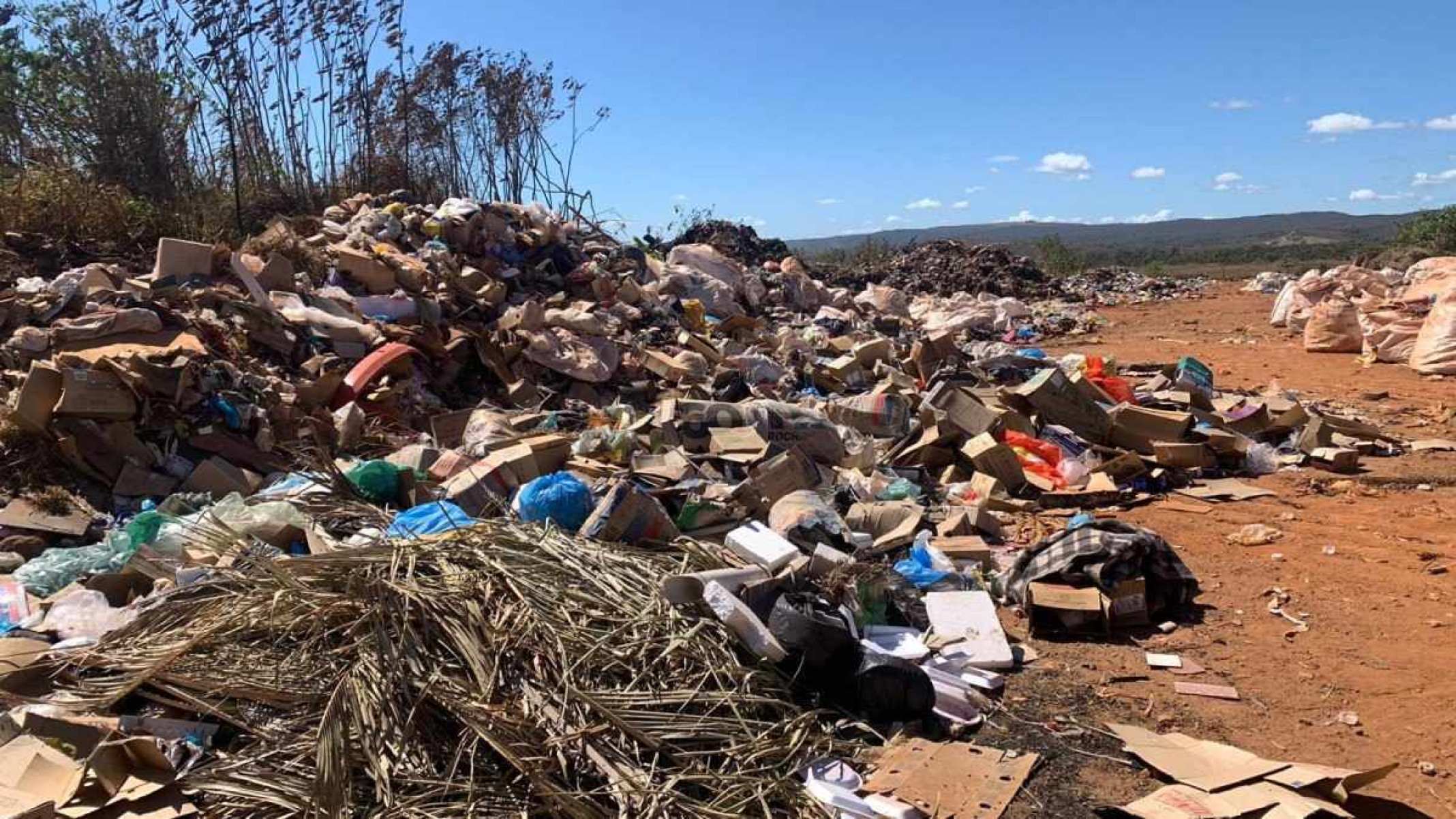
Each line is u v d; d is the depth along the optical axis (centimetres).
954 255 2695
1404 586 618
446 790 348
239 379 768
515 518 549
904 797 376
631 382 1054
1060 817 377
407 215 1244
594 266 1295
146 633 436
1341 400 1223
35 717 374
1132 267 3716
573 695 381
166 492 677
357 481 631
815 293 1742
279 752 365
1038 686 492
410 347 934
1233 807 364
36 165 1241
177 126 1436
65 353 706
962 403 870
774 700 414
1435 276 1563
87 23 1380
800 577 507
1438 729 446
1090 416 916
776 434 793
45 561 544
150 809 343
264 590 434
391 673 381
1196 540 712
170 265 903
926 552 618
